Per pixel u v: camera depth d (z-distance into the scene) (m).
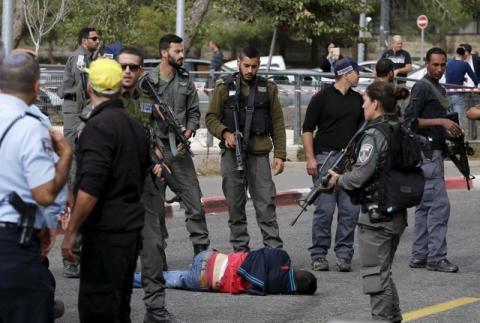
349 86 13.73
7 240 7.41
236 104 13.63
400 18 58.31
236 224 13.97
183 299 11.95
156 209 10.38
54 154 7.66
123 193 8.30
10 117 7.45
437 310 11.55
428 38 58.44
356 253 15.36
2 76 7.54
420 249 14.13
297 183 21.81
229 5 33.84
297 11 33.12
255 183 13.79
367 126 9.88
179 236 16.61
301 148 24.75
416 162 9.77
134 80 10.70
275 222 13.86
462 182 23.36
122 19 32.88
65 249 8.15
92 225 8.27
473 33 63.75
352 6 34.22
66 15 33.00
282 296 12.17
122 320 8.62
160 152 11.41
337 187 10.23
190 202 13.37
